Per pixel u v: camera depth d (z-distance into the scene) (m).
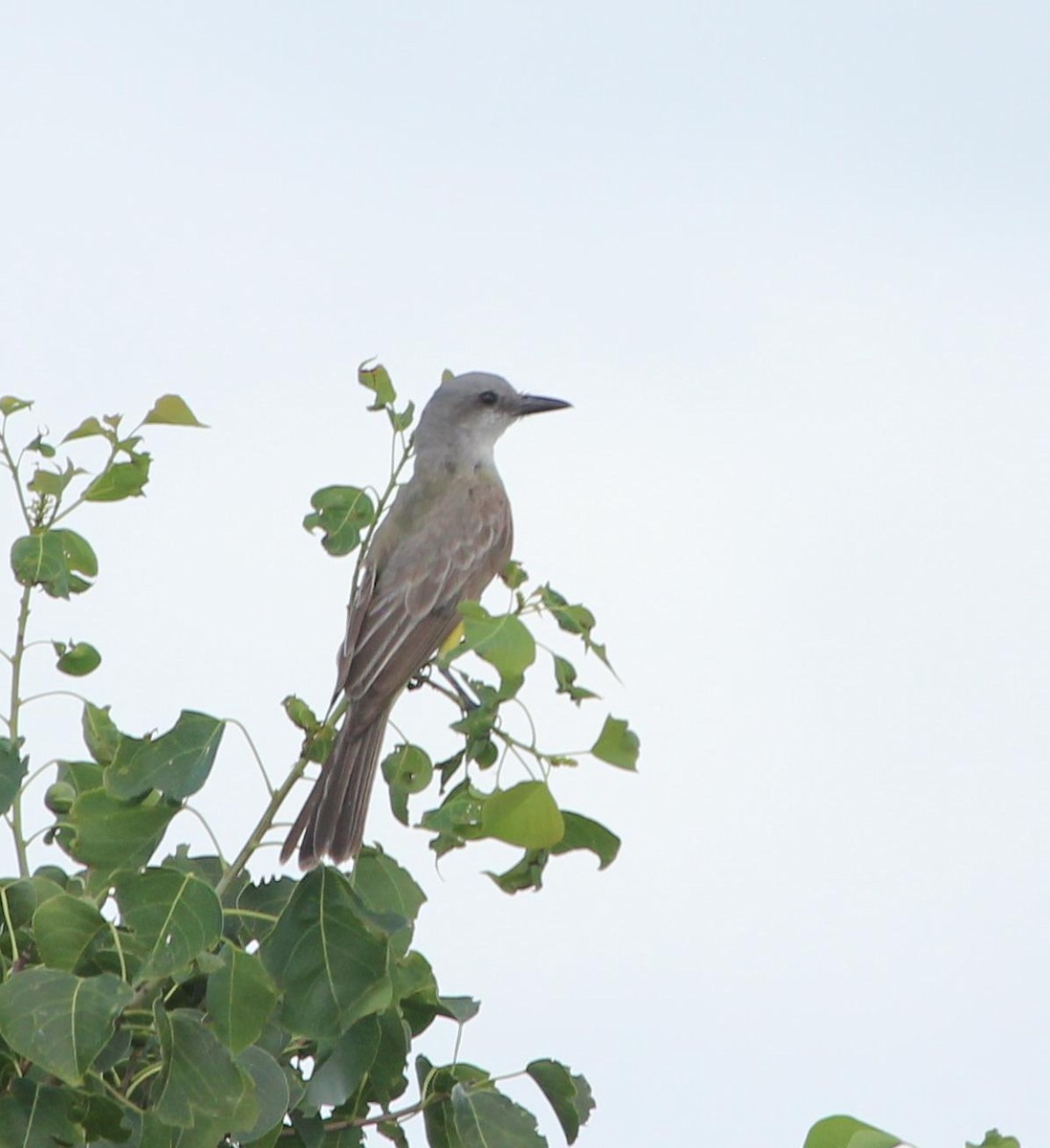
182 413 9.51
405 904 9.31
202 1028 7.64
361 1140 8.81
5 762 8.79
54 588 9.23
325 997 7.99
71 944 7.57
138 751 8.39
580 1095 9.28
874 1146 6.86
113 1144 8.02
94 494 9.55
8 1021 7.22
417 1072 8.88
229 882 8.69
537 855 8.38
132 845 8.34
